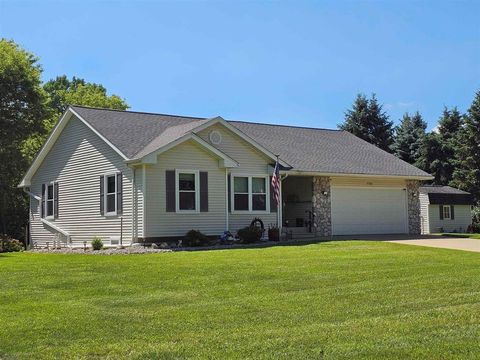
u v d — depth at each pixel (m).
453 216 38.53
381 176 27.12
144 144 21.73
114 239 21.66
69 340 7.07
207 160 21.62
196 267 13.52
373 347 6.36
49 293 10.35
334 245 19.19
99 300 9.67
